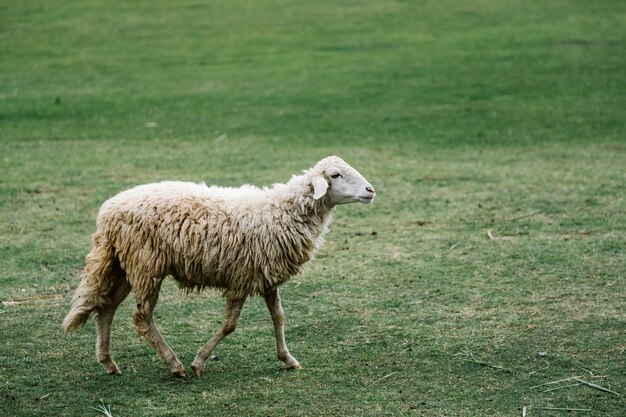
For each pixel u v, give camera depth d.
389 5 32.84
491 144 16.11
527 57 23.83
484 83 21.23
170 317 8.14
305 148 16.06
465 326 7.75
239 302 6.93
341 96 20.48
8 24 30.23
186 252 6.75
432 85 21.27
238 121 18.45
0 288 8.92
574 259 9.55
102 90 21.66
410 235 10.77
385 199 12.56
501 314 8.01
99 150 16.02
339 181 7.13
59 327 7.85
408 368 6.88
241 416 6.04
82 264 9.74
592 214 11.38
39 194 12.90
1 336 7.61
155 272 6.72
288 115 18.91
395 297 8.59
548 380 6.59
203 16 31.61
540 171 13.96
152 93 21.28
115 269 6.89
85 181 13.66
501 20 29.58
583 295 8.42
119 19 31.16
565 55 23.86
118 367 6.99
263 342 7.54
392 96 20.33
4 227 11.20
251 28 29.55
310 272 9.46
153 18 31.30
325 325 7.89
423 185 13.31
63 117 18.94
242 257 6.80
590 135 16.45
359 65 23.81
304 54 25.55
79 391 6.51
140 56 25.81
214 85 22.02
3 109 19.67
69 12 32.22
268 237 6.86
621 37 25.91
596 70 21.97
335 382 6.64
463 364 6.94
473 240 10.45
